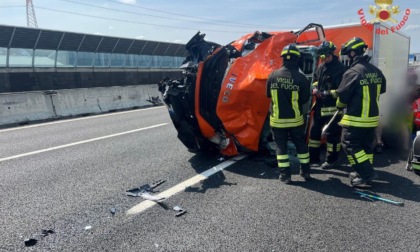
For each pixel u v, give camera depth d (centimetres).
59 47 2359
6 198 437
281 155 462
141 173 523
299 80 448
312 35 717
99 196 434
